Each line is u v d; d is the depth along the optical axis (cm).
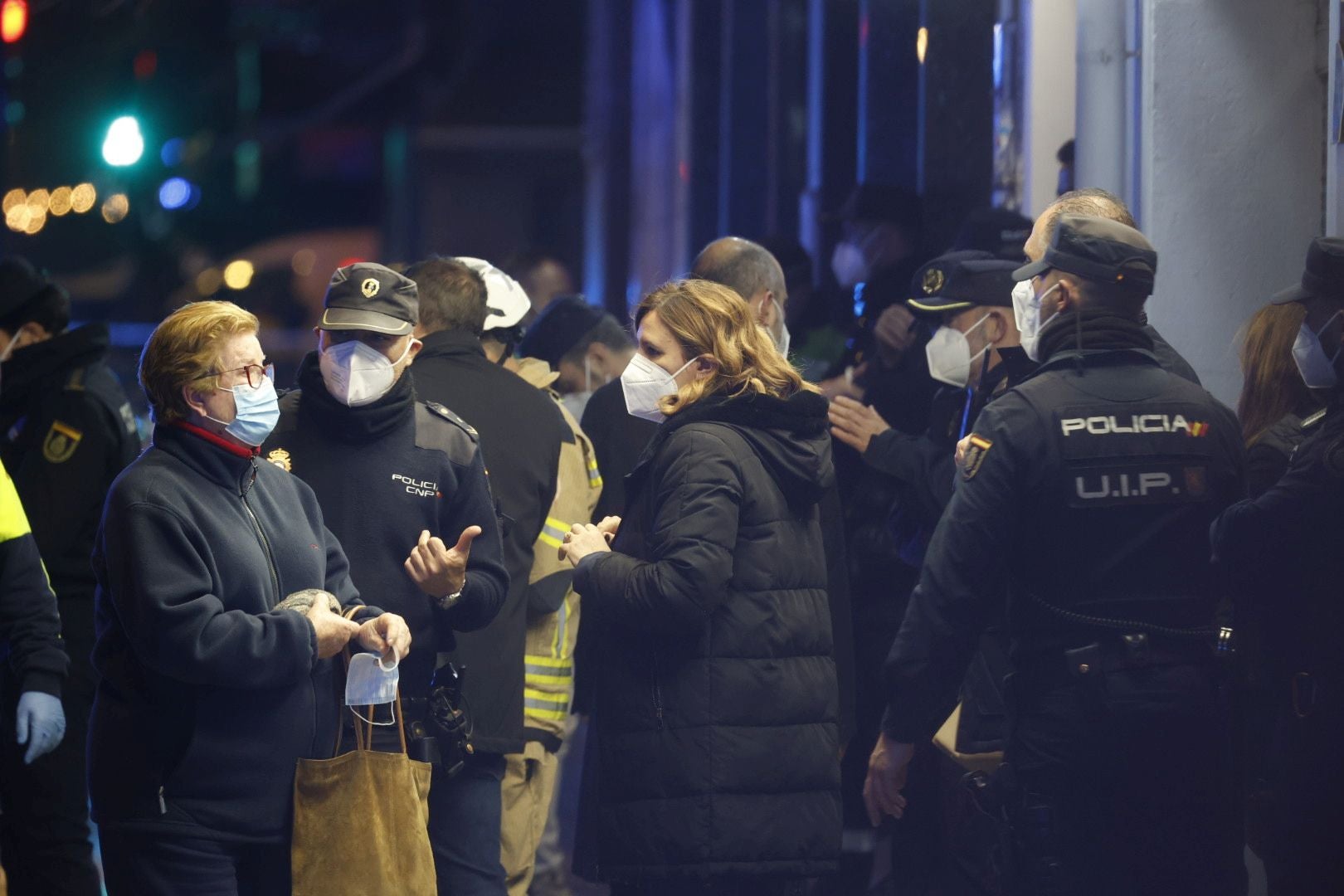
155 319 7219
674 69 4350
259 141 7700
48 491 1434
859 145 2378
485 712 1229
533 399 1323
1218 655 1027
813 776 1113
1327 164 1335
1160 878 1009
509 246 8331
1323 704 1003
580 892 1830
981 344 1313
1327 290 1036
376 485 1141
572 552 1140
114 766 977
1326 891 1004
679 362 1143
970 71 2097
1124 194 1453
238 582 997
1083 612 1018
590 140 5841
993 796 1055
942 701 1077
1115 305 1060
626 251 5159
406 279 1143
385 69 7812
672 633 1082
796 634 1114
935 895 1411
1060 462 1024
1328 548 1002
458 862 1208
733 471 1098
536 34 8094
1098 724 1005
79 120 4416
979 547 1041
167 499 978
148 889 973
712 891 1104
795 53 3203
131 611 961
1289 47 1416
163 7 5662
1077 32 1471
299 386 1188
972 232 1533
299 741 1009
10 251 4822
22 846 1409
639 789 1094
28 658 1205
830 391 1650
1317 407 1193
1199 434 1036
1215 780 1015
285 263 8088
